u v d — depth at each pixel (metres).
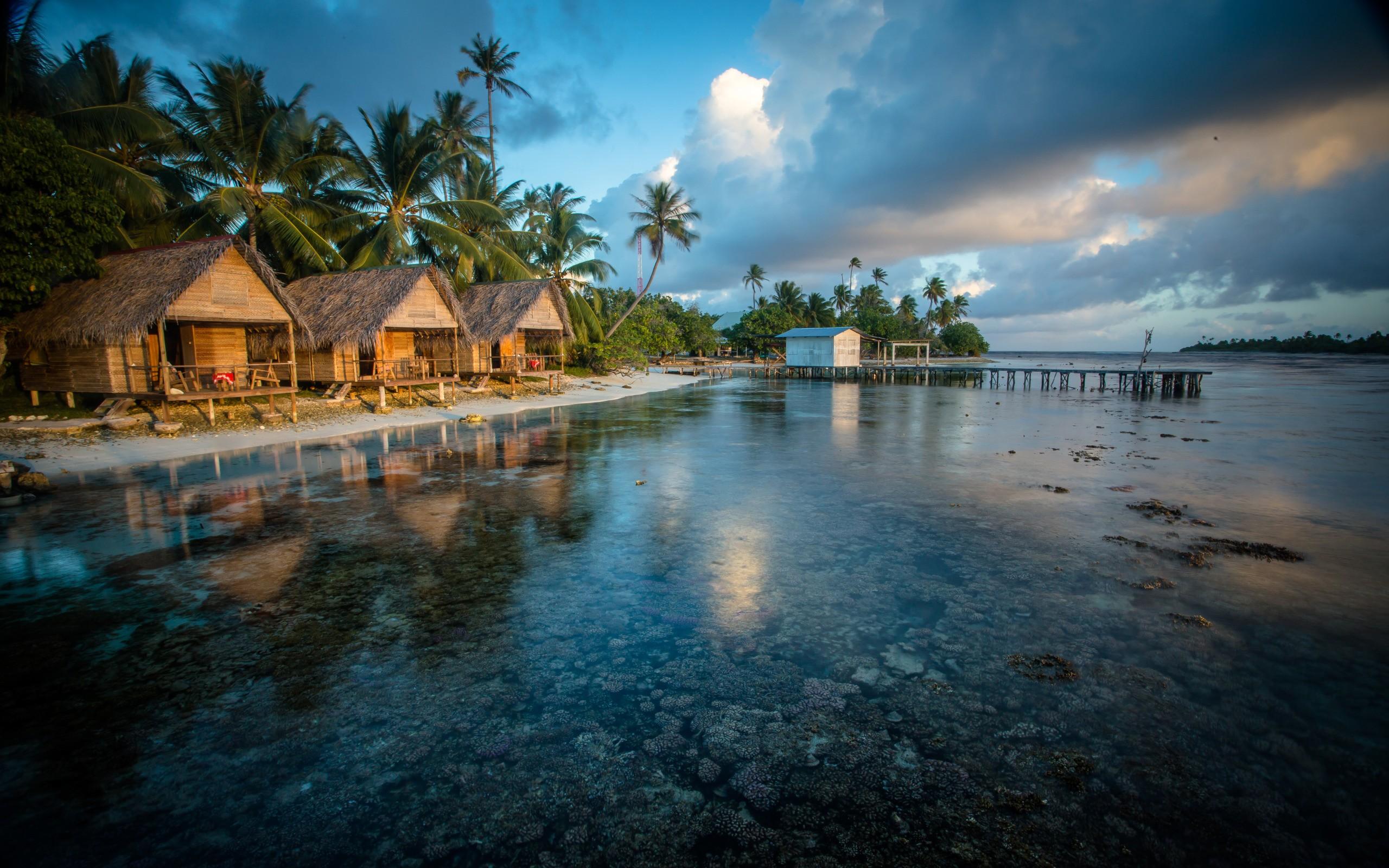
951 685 4.51
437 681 4.59
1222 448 15.53
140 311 14.38
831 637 5.26
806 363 50.81
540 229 36.72
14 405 16.48
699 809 3.34
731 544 7.74
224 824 3.22
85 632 5.34
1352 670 4.66
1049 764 3.67
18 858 2.98
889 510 9.32
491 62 33.84
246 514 9.02
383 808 3.34
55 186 13.87
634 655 4.98
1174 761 3.68
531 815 3.29
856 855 3.03
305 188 24.92
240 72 21.48
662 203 40.69
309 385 22.92
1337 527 8.42
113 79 19.84
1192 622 5.49
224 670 4.73
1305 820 3.23
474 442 15.89
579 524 8.62
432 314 22.41
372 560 7.14
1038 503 9.73
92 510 9.12
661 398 31.56
